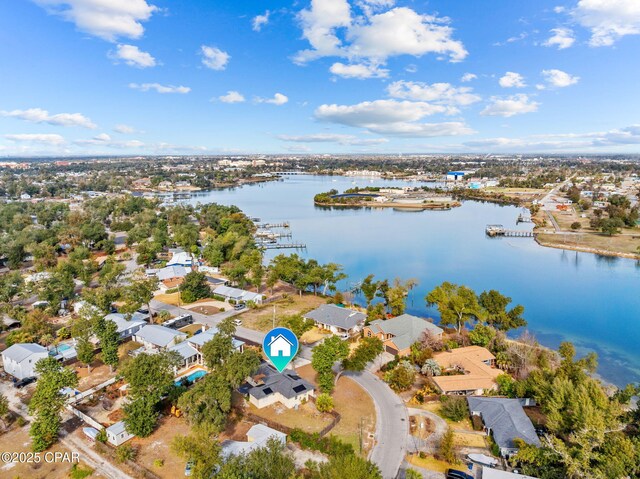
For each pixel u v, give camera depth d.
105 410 60.03
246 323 94.69
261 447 45.97
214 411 53.12
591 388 53.97
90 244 176.12
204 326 91.00
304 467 47.62
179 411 58.22
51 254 142.62
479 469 48.66
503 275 146.00
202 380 61.19
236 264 129.62
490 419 55.81
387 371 71.62
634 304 117.88
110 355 69.62
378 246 192.50
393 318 89.31
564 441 51.22
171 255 168.38
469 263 162.00
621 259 168.00
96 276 133.12
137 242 181.88
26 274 131.50
